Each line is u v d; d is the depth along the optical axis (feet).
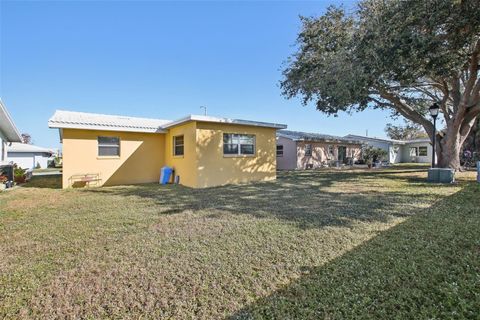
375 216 16.57
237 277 9.18
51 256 11.14
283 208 19.42
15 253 11.49
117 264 10.29
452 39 26.48
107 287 8.61
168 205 21.20
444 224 14.42
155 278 9.17
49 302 7.81
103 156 36.63
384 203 20.45
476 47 31.12
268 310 7.27
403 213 17.17
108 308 7.54
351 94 34.83
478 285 8.06
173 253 11.30
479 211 17.11
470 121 44.75
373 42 29.91
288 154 68.08
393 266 9.59
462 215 16.19
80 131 35.12
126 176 38.22
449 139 44.27
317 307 7.32
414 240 12.15
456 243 11.59
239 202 22.03
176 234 13.80
